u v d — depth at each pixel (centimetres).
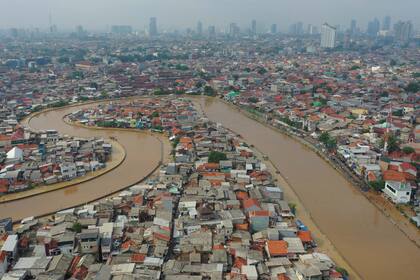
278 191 12950
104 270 8456
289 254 9388
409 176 13912
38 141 18738
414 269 9438
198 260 9088
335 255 9881
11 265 8894
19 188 14038
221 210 11381
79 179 14975
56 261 8738
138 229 10450
